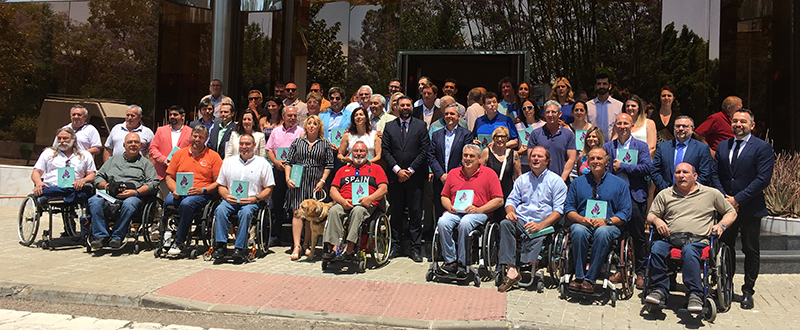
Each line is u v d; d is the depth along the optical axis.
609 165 6.60
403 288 6.26
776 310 5.79
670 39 10.84
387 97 11.62
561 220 6.86
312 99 8.31
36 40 14.36
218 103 9.81
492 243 6.67
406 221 8.32
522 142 8.00
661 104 8.33
